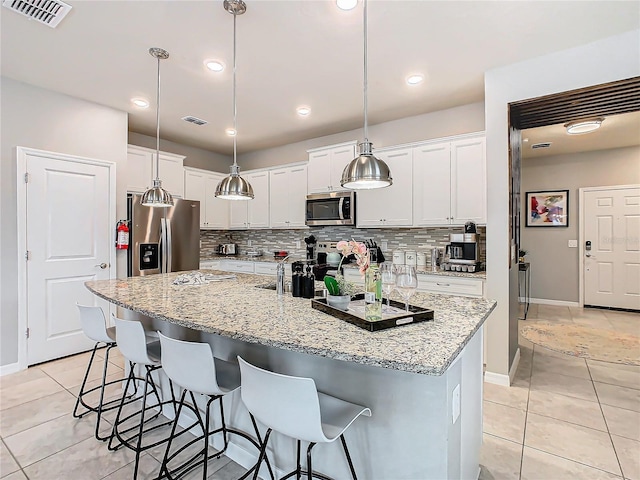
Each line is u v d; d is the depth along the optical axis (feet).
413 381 4.17
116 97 10.94
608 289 17.06
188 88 10.24
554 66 8.22
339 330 4.37
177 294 6.93
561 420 7.25
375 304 4.63
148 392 7.81
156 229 13.03
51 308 10.45
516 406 7.84
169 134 15.03
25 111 9.87
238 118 12.96
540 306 17.88
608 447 6.33
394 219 12.42
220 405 5.92
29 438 6.66
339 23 7.07
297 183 15.39
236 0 6.35
